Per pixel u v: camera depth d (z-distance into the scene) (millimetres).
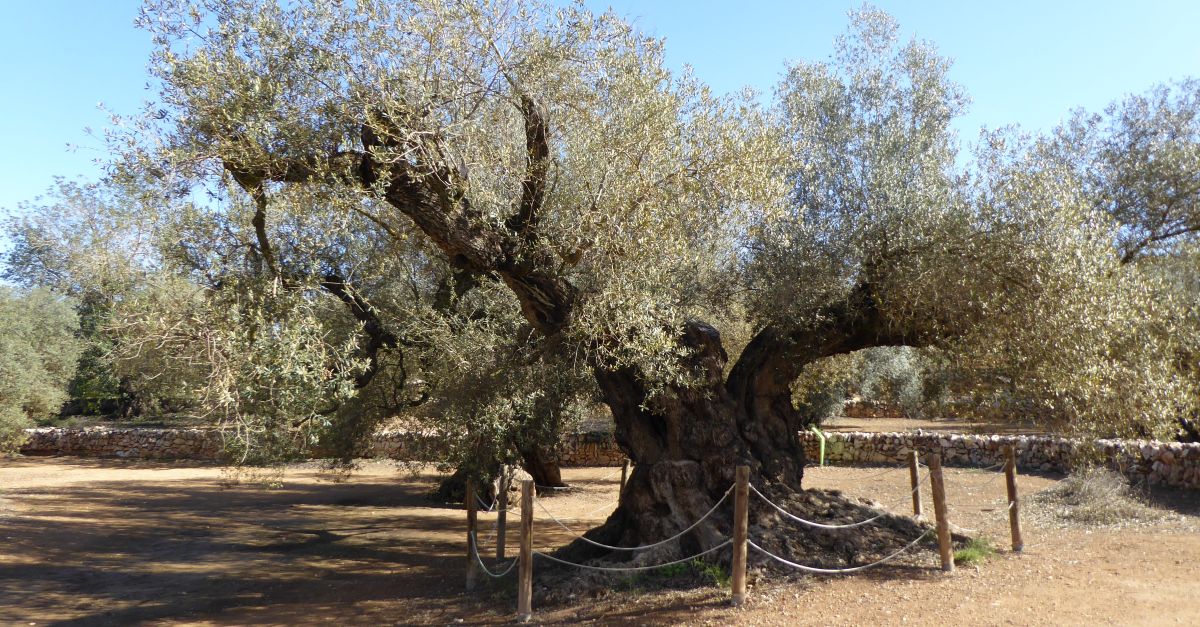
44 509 15211
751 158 7852
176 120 6965
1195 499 11391
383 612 7777
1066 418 7133
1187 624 5438
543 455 15227
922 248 7996
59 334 27547
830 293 8734
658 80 7992
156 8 7066
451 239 7562
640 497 8586
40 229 27031
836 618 5988
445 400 9648
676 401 8586
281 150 7090
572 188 8445
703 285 9734
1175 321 7297
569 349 8242
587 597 7449
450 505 16297
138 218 7074
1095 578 6848
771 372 9266
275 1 7477
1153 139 10445
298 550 11531
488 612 7387
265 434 6727
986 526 10047
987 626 5559
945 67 10164
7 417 23953
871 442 20016
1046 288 6844
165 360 7230
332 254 9352
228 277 6758
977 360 7582
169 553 11352
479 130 8141
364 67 7422
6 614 7922
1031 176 7555
